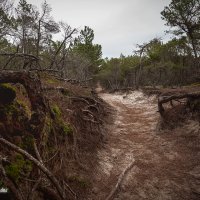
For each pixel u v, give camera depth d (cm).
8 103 539
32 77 499
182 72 2833
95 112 1097
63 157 616
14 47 1550
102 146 881
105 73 4003
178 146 877
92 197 577
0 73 471
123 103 1934
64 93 908
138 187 643
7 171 416
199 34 2106
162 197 595
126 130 1141
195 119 1013
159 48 3153
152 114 1370
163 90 1786
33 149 492
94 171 688
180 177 676
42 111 516
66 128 683
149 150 884
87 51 3269
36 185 436
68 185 541
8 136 488
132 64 3844
